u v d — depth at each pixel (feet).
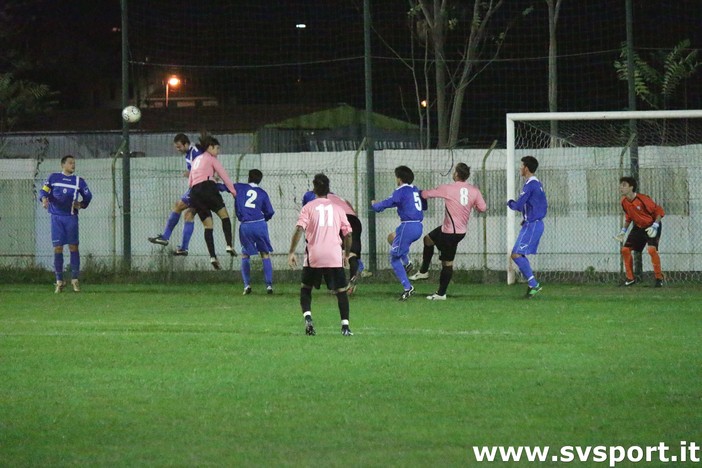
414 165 138.92
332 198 107.86
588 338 76.79
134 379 60.34
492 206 137.39
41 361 66.90
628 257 122.01
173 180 143.43
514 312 95.09
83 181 120.88
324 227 78.33
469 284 128.98
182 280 137.18
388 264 137.80
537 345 73.10
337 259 78.38
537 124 163.12
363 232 138.00
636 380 59.21
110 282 136.46
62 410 52.13
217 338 77.51
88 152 169.78
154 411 51.80
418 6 186.91
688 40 164.66
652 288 121.19
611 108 198.70
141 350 71.46
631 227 132.05
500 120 203.31
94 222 145.79
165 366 64.69
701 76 178.40
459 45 203.92
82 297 114.42
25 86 227.81
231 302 107.45
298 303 105.91
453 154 138.31
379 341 75.36
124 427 48.57
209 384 58.59
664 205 132.36
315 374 61.46
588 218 134.00
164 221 143.33
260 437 46.60
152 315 95.20
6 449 44.80
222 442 45.78
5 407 52.80
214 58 224.94
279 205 141.18
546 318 90.07
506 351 70.23
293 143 185.16
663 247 132.67
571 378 59.93
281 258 141.18
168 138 171.12
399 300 107.24
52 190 118.93
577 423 48.98
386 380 59.52
